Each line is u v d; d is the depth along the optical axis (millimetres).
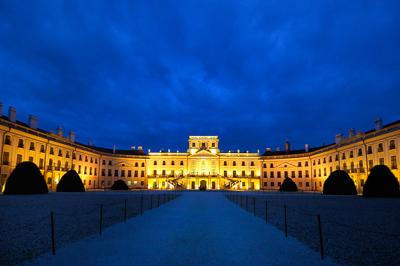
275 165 94062
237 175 96938
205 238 11391
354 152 62406
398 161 49094
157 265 7875
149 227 13961
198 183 95250
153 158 98625
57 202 27281
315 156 81375
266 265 7938
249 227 14203
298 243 10602
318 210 21906
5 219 15859
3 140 50156
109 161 91688
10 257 8680
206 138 102312
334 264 8070
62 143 68500
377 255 8945
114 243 10453
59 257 8648
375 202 30297
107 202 28438
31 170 42062
